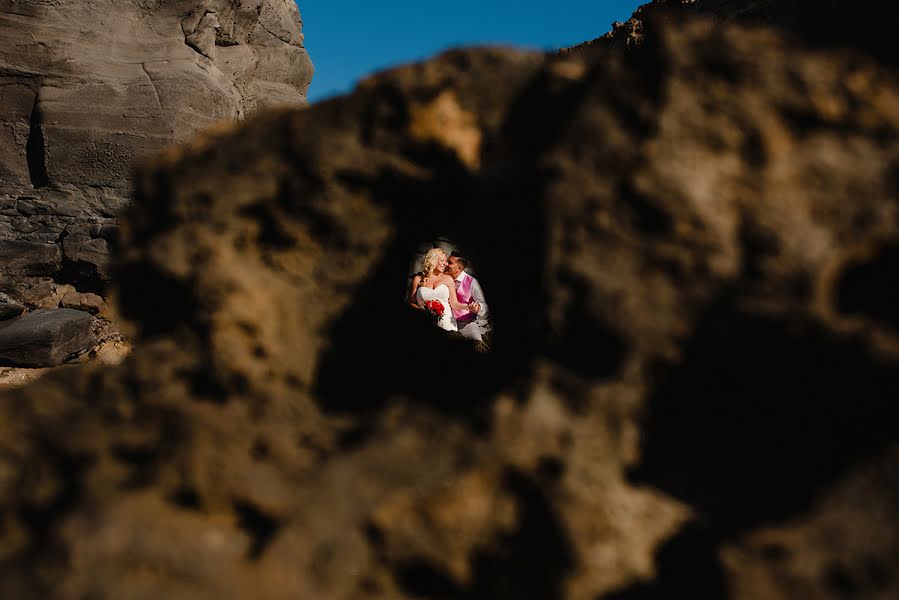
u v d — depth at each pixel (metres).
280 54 32.06
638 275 4.66
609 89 4.88
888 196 4.51
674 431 4.78
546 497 4.46
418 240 6.17
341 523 4.43
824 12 9.20
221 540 4.42
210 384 5.31
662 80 4.74
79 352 17.88
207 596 4.00
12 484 5.04
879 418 4.28
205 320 5.34
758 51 4.77
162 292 5.72
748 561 3.94
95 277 20.39
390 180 5.64
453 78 5.51
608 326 4.65
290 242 5.71
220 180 5.56
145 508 4.46
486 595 4.54
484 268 5.82
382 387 5.85
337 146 5.52
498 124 5.49
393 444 4.73
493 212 5.37
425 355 6.38
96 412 5.24
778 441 4.64
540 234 4.94
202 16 24.25
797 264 4.45
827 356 4.35
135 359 5.43
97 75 21.97
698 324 4.61
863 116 4.62
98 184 21.56
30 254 20.25
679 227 4.60
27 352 16.75
